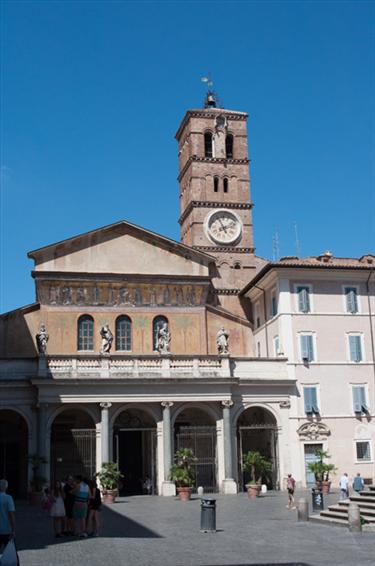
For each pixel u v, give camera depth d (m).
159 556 23.03
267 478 56.16
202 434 53.69
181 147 81.06
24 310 57.91
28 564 21.55
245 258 72.25
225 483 52.16
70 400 51.34
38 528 32.25
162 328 58.44
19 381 51.50
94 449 52.22
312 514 35.09
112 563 21.66
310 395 56.28
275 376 56.06
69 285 58.75
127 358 53.16
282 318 57.19
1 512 17.88
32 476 49.97
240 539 27.25
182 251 62.16
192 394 53.28
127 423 58.44
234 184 74.62
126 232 61.31
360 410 56.56
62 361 52.19
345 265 58.12
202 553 23.66
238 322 63.31
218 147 75.50
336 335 57.72
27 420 51.50
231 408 54.62
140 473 58.38
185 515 37.19
